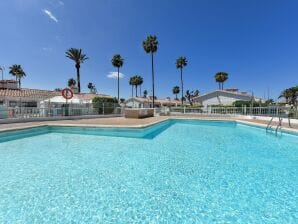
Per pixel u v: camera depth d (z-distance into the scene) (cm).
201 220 314
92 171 537
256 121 1606
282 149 810
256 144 909
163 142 941
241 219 318
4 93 2420
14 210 335
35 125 1157
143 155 706
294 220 315
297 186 446
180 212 337
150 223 304
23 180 468
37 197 383
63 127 1241
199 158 673
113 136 1095
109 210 340
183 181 474
